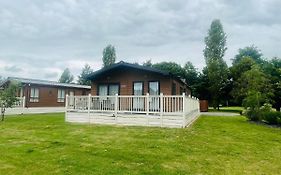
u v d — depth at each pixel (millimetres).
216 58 34406
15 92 16359
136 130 10180
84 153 6430
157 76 16938
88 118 13102
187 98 12102
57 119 15664
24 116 18828
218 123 13883
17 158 6039
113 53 47750
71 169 5180
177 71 39469
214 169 5164
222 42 35188
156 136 8711
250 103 15578
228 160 5840
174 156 6105
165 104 11727
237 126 12570
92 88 18812
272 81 22406
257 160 5883
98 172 4969
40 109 24953
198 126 11930
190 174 4848
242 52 43562
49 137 8758
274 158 6090
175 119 11047
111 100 13039
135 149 6773
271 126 13078
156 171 5004
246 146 7402
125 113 12094
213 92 33219
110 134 9219
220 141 8070
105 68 17656
